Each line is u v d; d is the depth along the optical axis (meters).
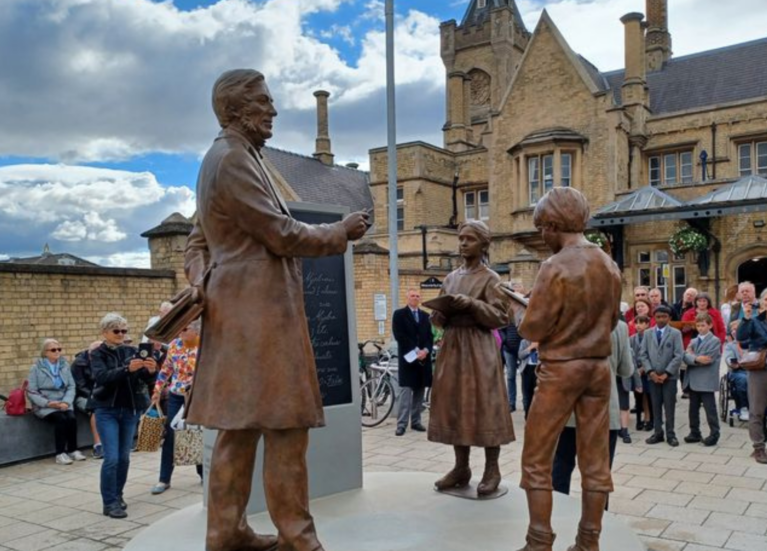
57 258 31.03
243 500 3.17
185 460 6.24
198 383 2.94
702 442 8.52
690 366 8.50
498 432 4.28
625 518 5.67
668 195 20.66
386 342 16.44
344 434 4.92
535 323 3.12
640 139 24.67
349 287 5.37
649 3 31.03
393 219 12.52
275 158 32.56
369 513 4.18
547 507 3.12
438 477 5.10
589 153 24.70
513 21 42.59
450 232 26.02
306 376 2.90
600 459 3.16
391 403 10.41
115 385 6.11
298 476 2.97
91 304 11.88
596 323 3.12
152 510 6.25
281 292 2.91
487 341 4.36
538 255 25.45
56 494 6.81
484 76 42.69
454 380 4.35
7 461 8.02
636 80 24.86
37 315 11.18
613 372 5.39
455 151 30.11
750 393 7.60
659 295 10.77
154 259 13.37
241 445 3.14
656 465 7.43
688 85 27.00
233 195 2.84
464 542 3.58
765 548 4.98
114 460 6.07
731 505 5.99
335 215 5.51
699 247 20.30
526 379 9.33
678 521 5.59
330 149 37.41
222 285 2.91
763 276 24.12
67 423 8.26
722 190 19.45
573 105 25.09
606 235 22.08
